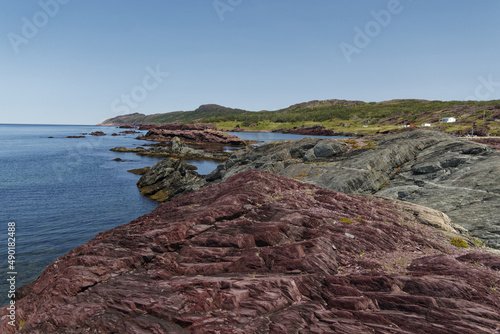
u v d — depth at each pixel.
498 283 10.27
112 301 10.00
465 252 14.89
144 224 17.00
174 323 9.02
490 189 21.55
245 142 153.38
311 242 13.09
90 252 13.30
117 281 11.19
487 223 18.52
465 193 22.50
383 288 10.05
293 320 8.90
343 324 8.62
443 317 8.41
